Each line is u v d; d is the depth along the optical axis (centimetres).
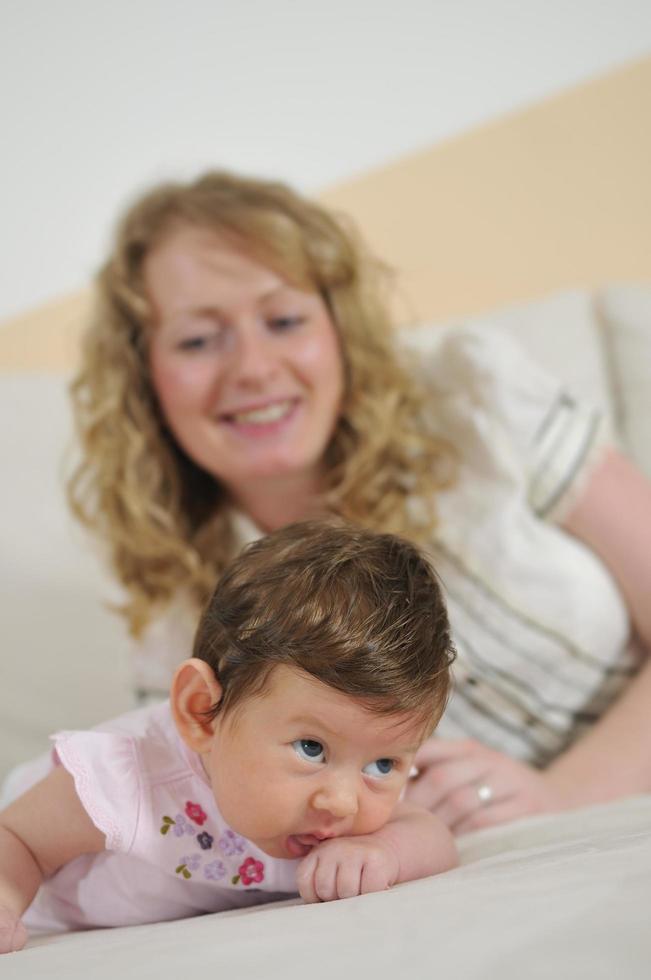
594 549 142
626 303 189
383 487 142
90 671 159
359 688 65
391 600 69
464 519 138
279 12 227
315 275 141
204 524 151
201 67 224
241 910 71
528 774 109
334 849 68
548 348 184
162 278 140
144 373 150
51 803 78
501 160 231
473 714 132
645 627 138
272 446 139
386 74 230
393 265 229
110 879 81
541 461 141
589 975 36
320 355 139
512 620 133
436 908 49
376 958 42
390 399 145
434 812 103
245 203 142
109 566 153
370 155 231
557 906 45
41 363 219
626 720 124
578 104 231
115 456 149
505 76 230
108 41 219
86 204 221
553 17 229
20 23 214
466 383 147
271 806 67
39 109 217
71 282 221
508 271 232
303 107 229
